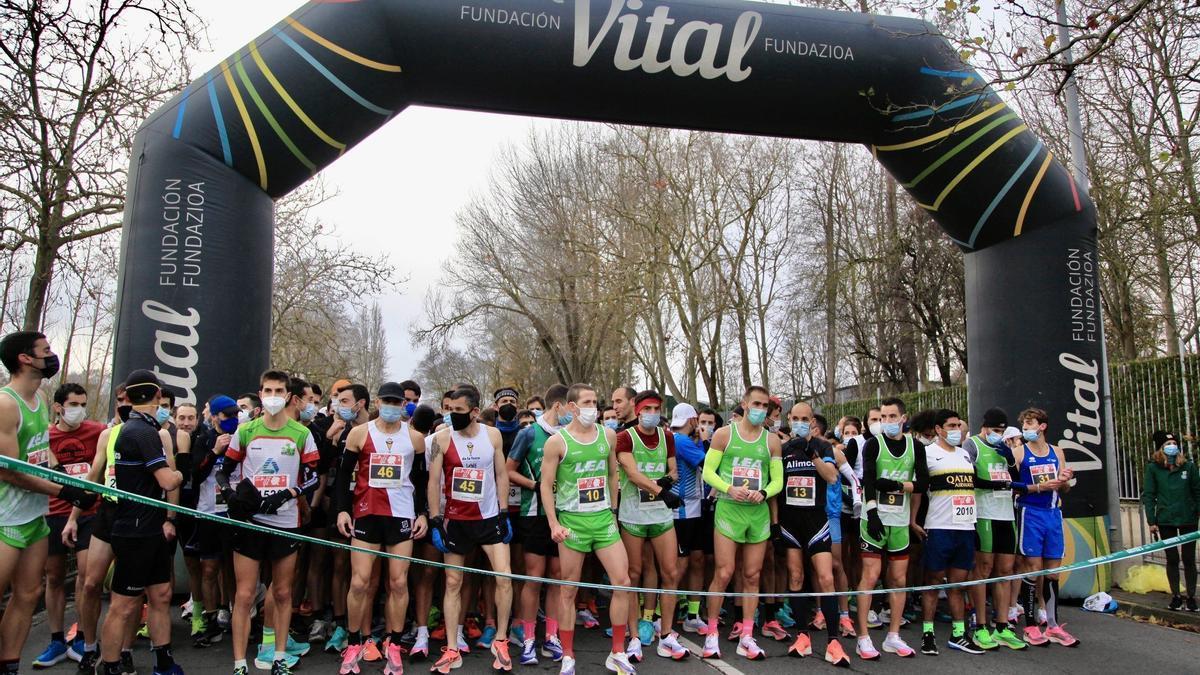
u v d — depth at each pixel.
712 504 7.56
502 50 8.32
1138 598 8.83
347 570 6.68
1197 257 13.15
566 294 25.41
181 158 7.80
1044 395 9.00
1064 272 9.14
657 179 21.92
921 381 25.64
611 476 6.22
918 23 9.09
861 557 6.92
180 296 7.64
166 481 5.24
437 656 6.53
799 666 6.32
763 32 8.66
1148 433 10.70
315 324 20.08
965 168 9.05
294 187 8.60
